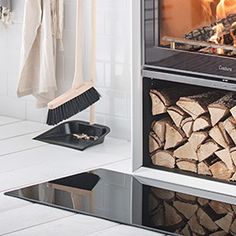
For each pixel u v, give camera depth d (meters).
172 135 3.82
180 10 3.64
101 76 4.38
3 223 3.26
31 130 4.50
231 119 3.65
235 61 3.49
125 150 4.17
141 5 3.69
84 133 4.36
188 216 3.36
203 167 3.74
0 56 4.73
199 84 3.61
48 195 3.55
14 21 4.63
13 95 4.74
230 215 3.37
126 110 4.32
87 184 3.69
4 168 3.88
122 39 4.27
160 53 3.69
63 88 4.52
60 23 4.41
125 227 3.25
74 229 3.21
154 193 3.60
